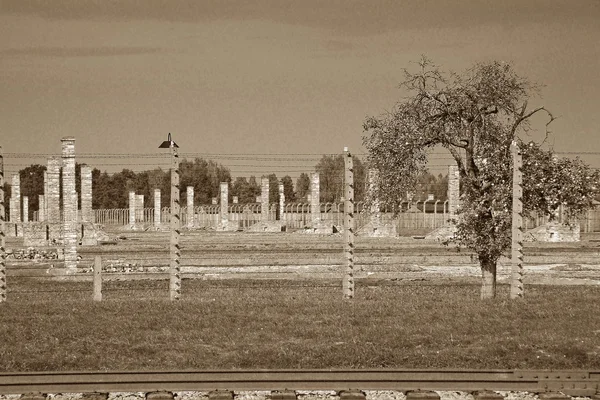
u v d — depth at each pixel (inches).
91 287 1352.1
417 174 1247.5
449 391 674.8
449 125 1230.9
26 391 670.5
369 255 1806.1
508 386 681.6
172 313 948.0
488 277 1184.8
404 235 2736.2
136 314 946.1
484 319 907.4
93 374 691.4
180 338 838.5
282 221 3326.8
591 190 1181.1
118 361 764.0
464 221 1200.2
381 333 846.5
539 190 1177.4
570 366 745.6
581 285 1336.1
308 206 3580.2
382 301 1042.7
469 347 805.2
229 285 1352.1
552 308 970.7
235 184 5477.4
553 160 1186.6
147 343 819.4
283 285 1346.0
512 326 874.8
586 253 1857.8
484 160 1199.6
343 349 786.2
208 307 986.7
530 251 1982.0
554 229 2361.0
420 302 1028.5
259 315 935.0
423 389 673.0
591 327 871.7
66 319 921.5
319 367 749.3
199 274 1505.9
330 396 661.9
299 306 994.7
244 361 757.9
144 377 692.7
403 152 1229.7
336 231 2965.1
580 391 674.2
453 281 1441.9
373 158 1253.7
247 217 3777.1
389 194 1250.0
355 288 1302.9
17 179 3491.6
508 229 1177.4
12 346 813.2
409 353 775.7
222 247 2258.9
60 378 687.1
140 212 3946.9
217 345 820.0
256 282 1407.5
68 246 1574.8
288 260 1704.0
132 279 1485.0
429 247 2082.9
